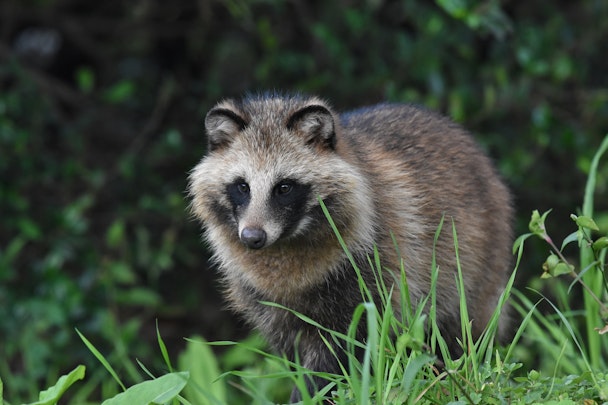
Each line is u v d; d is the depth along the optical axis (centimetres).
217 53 1375
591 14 1345
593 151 1266
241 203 724
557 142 1269
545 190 1309
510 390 561
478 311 813
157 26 1449
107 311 1163
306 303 726
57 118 1311
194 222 1305
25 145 1230
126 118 1400
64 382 597
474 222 799
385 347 590
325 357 730
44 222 1240
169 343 1403
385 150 779
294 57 1283
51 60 1541
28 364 1115
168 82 1316
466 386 562
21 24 1489
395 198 745
